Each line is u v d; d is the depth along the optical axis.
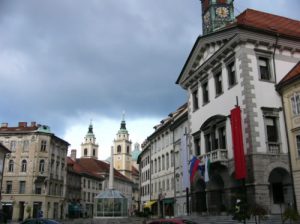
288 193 29.00
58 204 79.25
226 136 32.69
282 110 30.47
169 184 58.00
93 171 117.44
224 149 32.53
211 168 33.69
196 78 39.53
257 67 30.95
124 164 169.62
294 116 29.25
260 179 27.97
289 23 37.12
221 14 38.25
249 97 29.84
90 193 104.12
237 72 31.48
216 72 35.31
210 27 38.25
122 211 69.94
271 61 31.59
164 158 61.69
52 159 77.19
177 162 54.31
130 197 146.50
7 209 71.06
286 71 31.89
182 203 50.94
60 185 81.50
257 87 30.38
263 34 31.66
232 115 30.70
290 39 32.34
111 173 73.50
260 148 28.75
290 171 28.95
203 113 37.56
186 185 41.78
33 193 71.88
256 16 36.47
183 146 43.44
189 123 40.84
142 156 83.88
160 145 64.56
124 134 173.88
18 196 71.62
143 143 82.00
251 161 28.42
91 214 103.88
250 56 31.06
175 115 57.75
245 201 24.55
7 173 73.00
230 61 32.75
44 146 74.81
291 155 29.12
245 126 29.59
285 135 29.91
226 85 33.22
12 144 74.50
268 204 27.59
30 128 76.00
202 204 37.19
